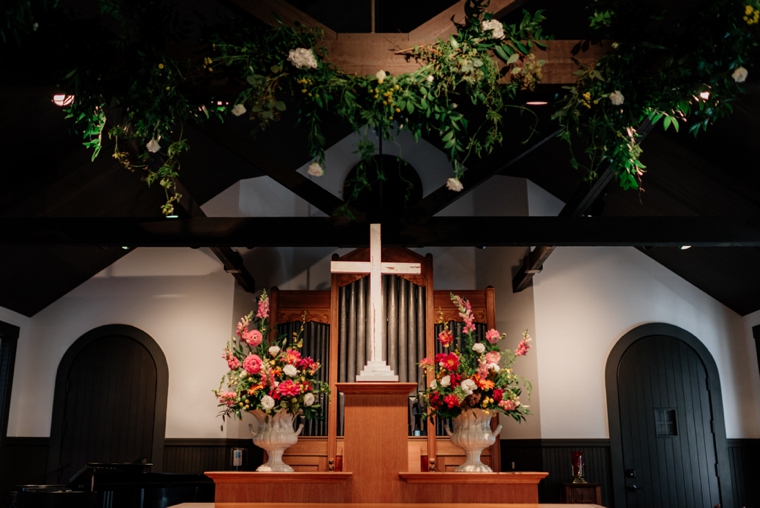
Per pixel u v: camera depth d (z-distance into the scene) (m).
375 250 4.19
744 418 9.02
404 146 9.78
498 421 8.01
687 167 7.37
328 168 9.75
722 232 6.40
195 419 8.92
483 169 6.58
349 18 8.16
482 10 4.06
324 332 8.15
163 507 7.02
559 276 9.29
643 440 8.88
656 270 9.37
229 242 6.39
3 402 8.76
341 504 3.61
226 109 4.48
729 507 8.73
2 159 6.75
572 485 8.22
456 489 3.69
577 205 6.96
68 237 6.38
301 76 4.00
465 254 9.59
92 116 4.23
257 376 4.38
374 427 3.75
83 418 8.97
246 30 4.04
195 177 8.59
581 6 6.60
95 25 3.99
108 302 9.28
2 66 3.92
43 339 9.21
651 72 4.08
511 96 4.24
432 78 4.09
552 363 9.05
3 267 7.96
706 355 9.14
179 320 9.21
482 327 8.23
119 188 8.02
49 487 6.77
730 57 3.96
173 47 4.21
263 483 3.65
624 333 9.16
